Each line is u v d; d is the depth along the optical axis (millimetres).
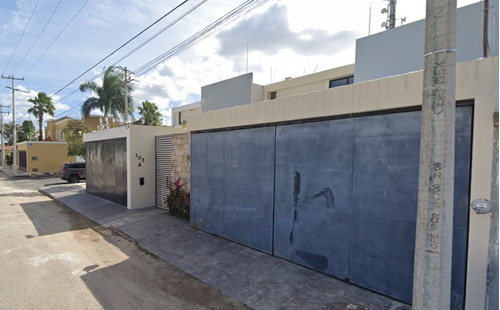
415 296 2488
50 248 6637
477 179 3334
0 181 21578
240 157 6516
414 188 3906
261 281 4801
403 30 7531
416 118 3883
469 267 3408
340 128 4707
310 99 5062
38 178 24094
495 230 3232
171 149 10102
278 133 5691
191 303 4238
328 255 4883
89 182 14477
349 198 4598
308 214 5176
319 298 4219
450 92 2307
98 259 5973
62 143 28500
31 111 32562
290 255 5488
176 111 30531
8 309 4031
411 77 3863
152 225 8273
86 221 9406
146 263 5766
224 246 6430
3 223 8883
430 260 2369
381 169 4230
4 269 5410
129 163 10414
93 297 4391
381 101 4168
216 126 7059
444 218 2330
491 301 3273
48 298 4348
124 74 20984
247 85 13734
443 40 2297
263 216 6008
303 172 5250
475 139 3344
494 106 3211
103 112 22766
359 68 8383
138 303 4230
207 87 15648
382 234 4223
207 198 7457
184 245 6609
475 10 6188
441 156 2322
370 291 4344
